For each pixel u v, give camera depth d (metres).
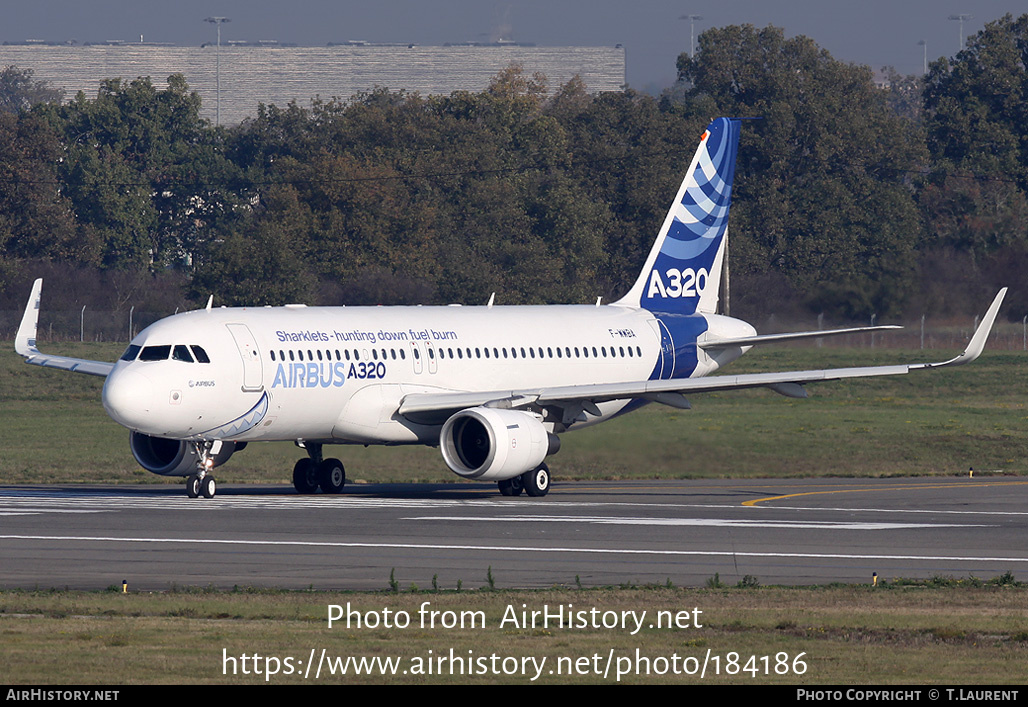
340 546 96.75
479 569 87.06
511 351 148.25
